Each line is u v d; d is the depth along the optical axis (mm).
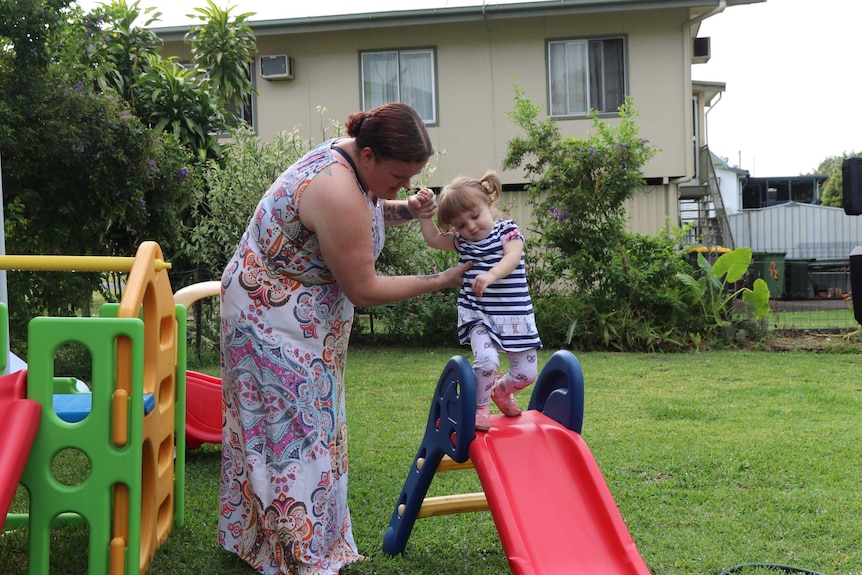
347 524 2926
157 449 2883
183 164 8109
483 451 2549
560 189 9602
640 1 12695
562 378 2904
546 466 2578
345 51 13547
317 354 2695
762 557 2908
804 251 18781
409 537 3141
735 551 2967
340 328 2775
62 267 2668
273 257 2617
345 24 13141
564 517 2432
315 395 2684
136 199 7129
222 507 2814
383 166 2459
